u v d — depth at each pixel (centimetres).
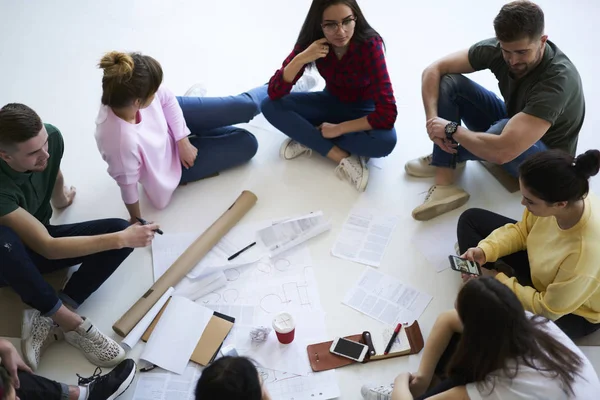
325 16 221
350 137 257
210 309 212
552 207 163
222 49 331
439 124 227
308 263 228
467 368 142
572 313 185
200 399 127
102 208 253
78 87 306
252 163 271
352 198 254
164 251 233
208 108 255
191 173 257
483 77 306
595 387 138
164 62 323
